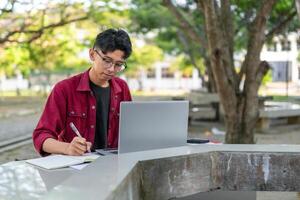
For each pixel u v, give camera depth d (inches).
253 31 278.4
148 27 645.3
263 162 92.9
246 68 279.7
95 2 533.3
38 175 90.1
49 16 555.5
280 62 1190.9
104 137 122.8
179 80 1567.4
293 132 461.1
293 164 92.2
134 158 84.5
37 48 646.5
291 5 382.0
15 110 714.2
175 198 89.4
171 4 323.3
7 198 75.1
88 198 58.2
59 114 118.1
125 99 128.3
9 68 1006.4
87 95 120.8
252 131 280.1
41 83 1337.4
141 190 82.6
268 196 193.5
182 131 111.2
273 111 471.5
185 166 88.7
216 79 275.9
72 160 101.0
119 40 113.3
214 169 93.4
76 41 846.5
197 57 860.6
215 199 106.0
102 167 76.7
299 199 137.0
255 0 404.5
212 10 262.4
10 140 401.4
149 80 1573.6
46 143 111.0
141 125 104.6
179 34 750.5
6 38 433.7
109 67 115.1
